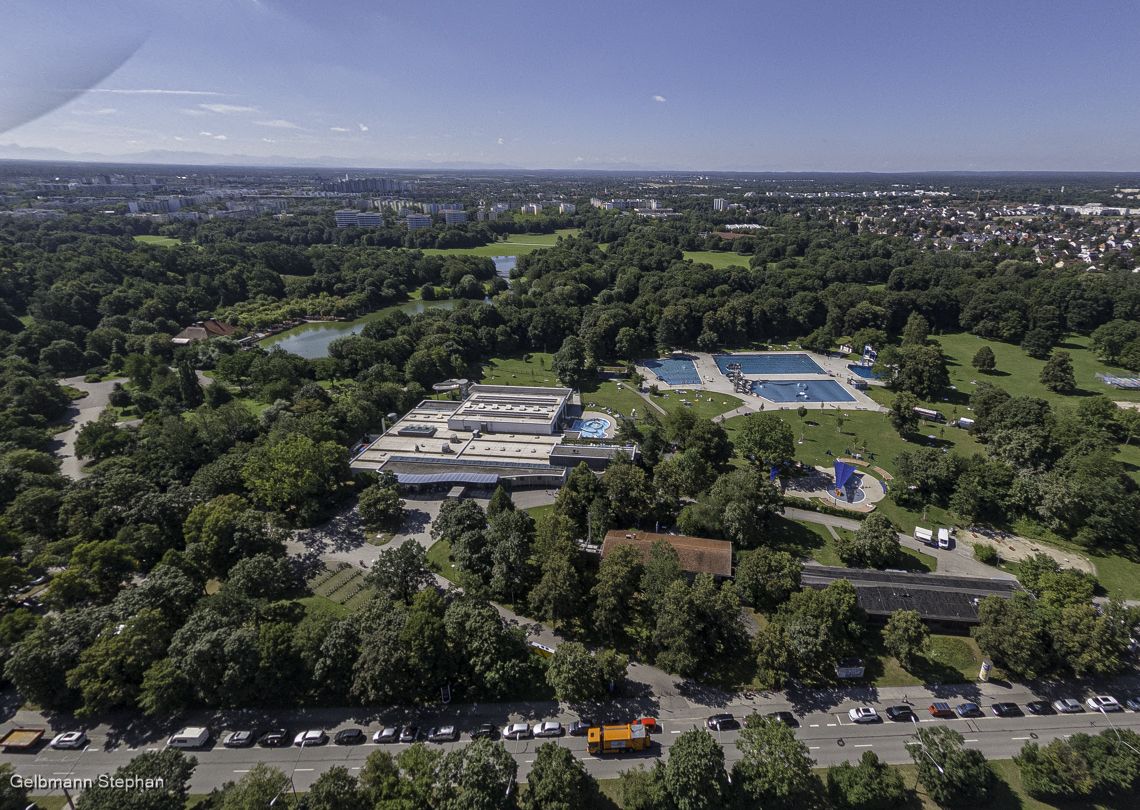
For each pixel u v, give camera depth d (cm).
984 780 7388
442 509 13212
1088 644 9162
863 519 13962
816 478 16038
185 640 8906
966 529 13650
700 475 14162
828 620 9588
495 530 11900
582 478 13650
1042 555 11125
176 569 10456
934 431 18962
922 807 7544
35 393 18362
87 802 6631
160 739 8531
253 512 12225
